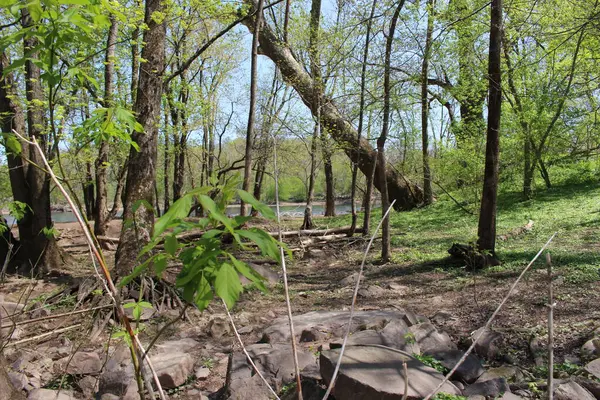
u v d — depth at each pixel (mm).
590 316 5715
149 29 8414
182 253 1570
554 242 10711
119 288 1607
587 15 10234
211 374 5227
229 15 10062
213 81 25469
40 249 10859
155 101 8305
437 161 18375
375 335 4859
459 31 12836
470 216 16922
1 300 7910
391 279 9227
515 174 18266
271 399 4266
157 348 5809
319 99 15250
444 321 6332
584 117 16422
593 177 18812
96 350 5781
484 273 8641
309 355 4867
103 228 16391
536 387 4090
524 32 11516
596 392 3986
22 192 10766
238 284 1394
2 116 10000
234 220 1485
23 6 1763
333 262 12086
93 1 1941
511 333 5613
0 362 3420
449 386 3793
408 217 18766
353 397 3535
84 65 8055
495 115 9016
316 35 14820
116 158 14188
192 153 23875
